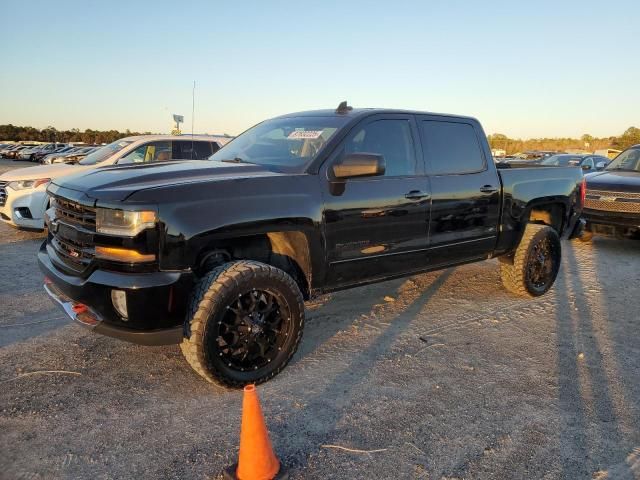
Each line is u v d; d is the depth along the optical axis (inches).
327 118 168.6
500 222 202.2
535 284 219.5
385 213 160.6
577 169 240.2
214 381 127.6
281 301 136.1
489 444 111.2
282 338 138.7
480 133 201.3
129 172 137.9
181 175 135.3
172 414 121.3
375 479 98.9
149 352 154.6
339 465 102.9
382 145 166.6
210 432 114.1
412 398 130.6
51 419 117.7
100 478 98.2
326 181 147.7
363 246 157.1
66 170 330.3
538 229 213.9
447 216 181.0
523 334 177.0
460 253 190.7
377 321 186.5
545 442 112.3
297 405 126.1
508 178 204.1
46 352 153.3
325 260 148.4
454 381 140.6
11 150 1785.2
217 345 125.6
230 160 168.1
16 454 104.9
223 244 138.9
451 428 117.2
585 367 151.3
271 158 160.2
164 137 366.6
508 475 101.0
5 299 200.8
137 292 116.6
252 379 133.0
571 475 101.4
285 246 147.8
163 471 100.7
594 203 339.3
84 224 126.0
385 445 110.0
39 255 151.3
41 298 202.7
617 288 240.1
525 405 128.2
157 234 117.8
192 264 122.0
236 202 128.6
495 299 216.4
